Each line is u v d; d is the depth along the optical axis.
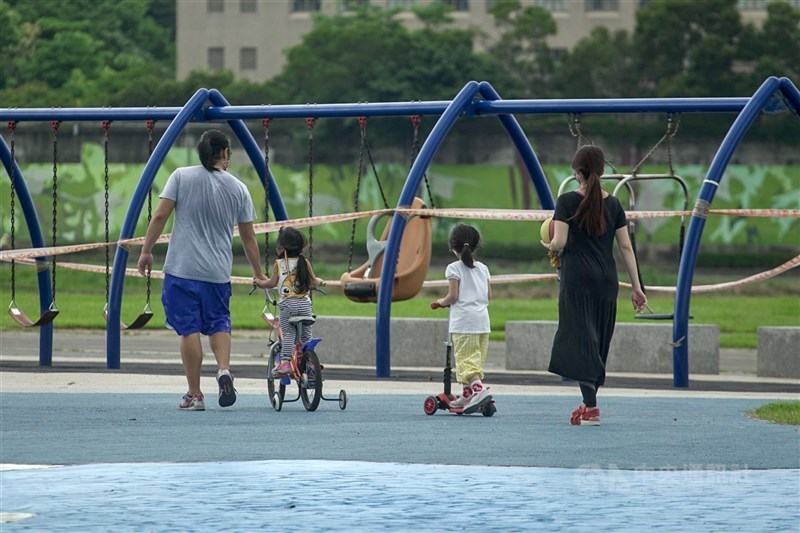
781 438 23.97
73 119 41.16
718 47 176.25
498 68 176.12
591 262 26.22
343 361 47.16
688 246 37.84
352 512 16.44
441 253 152.62
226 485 18.36
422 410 29.09
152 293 108.00
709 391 36.31
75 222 143.50
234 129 43.56
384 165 159.62
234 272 124.06
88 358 47.06
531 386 36.72
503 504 17.05
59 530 15.20
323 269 131.00
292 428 25.02
